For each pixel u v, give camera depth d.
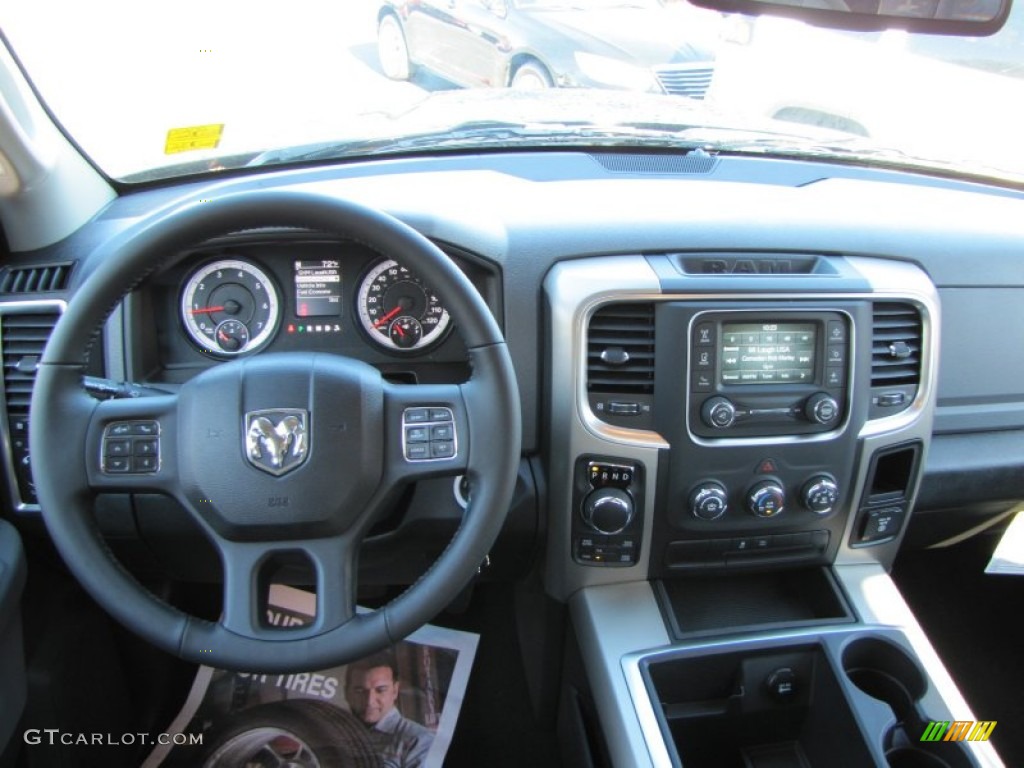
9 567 1.14
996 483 1.57
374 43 2.53
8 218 1.29
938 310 1.31
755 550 1.35
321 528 0.95
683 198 1.41
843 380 1.27
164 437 0.96
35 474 0.92
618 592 1.35
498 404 0.96
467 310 0.95
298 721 1.64
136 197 1.49
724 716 1.32
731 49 3.02
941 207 1.53
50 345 0.93
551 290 1.24
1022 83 3.24
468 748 1.65
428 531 1.29
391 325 1.29
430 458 0.97
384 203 1.30
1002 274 1.49
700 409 1.23
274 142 1.60
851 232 1.37
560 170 1.55
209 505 0.95
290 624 1.67
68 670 1.43
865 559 1.42
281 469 0.94
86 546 0.93
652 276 1.21
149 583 1.56
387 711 1.67
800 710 1.34
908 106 3.09
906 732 1.26
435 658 1.78
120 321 1.24
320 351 1.29
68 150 1.36
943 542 1.80
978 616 1.90
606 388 1.24
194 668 1.72
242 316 1.28
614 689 1.23
